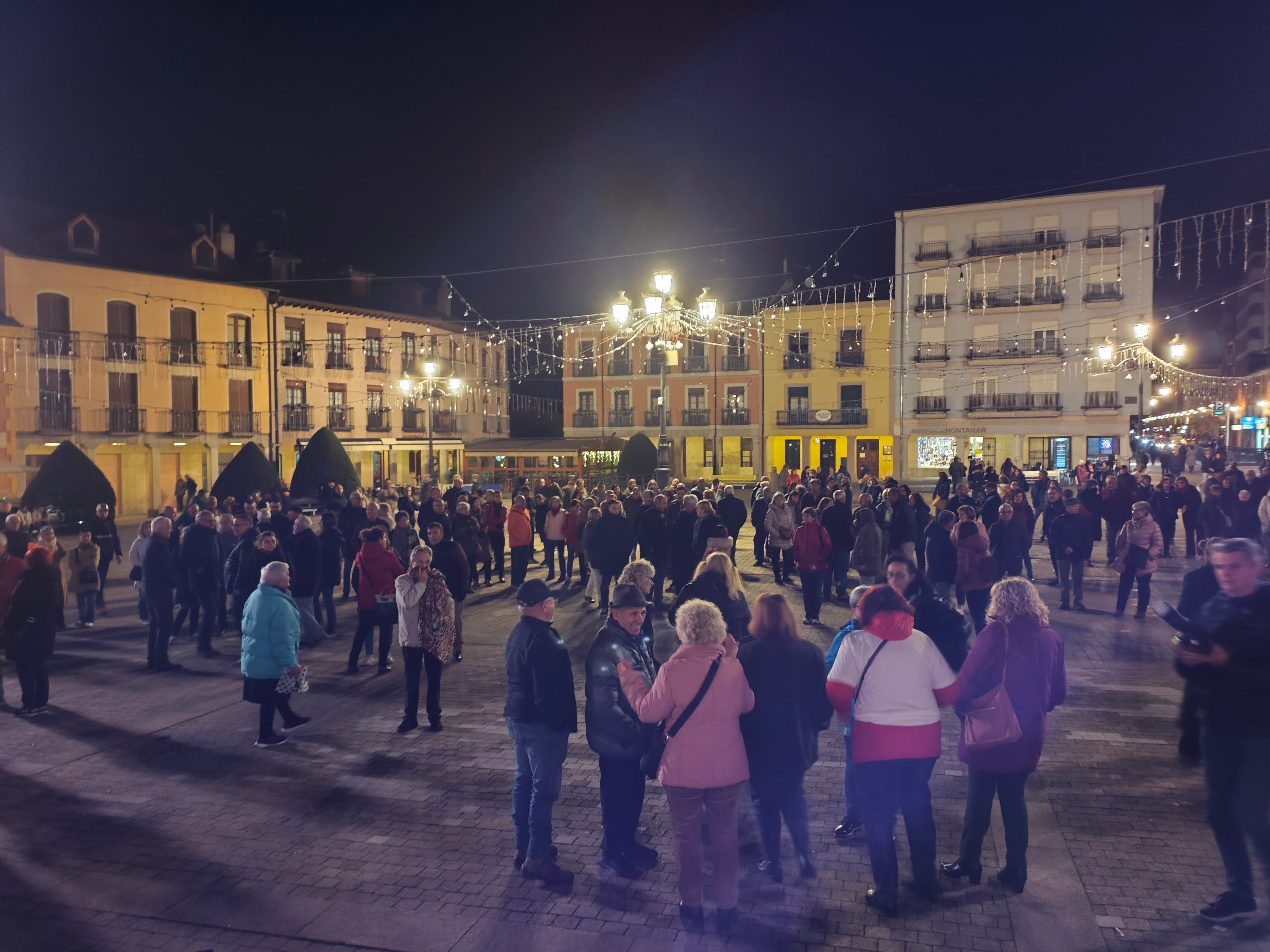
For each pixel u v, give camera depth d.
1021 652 4.32
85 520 14.89
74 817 5.64
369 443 41.41
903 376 43.41
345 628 11.82
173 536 13.02
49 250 32.00
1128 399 40.41
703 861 4.91
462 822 5.45
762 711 4.48
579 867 4.84
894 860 4.24
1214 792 4.11
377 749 6.84
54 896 4.62
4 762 6.70
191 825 5.50
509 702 4.76
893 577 5.57
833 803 5.66
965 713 4.43
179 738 7.22
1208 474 24.95
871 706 4.22
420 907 4.43
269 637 6.98
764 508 16.06
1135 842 4.93
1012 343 41.84
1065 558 11.63
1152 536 10.84
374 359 43.50
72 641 11.12
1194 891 4.39
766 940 4.05
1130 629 10.47
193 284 36.00
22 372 30.75
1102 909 4.24
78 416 32.25
